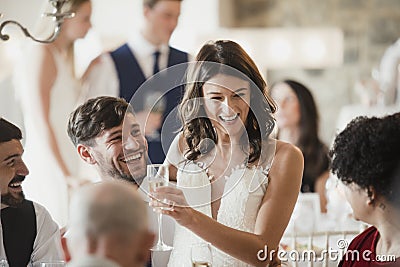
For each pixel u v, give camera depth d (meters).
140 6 9.30
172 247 3.28
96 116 3.40
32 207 3.55
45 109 6.50
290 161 3.37
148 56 6.75
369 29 10.09
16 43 8.24
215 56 3.24
